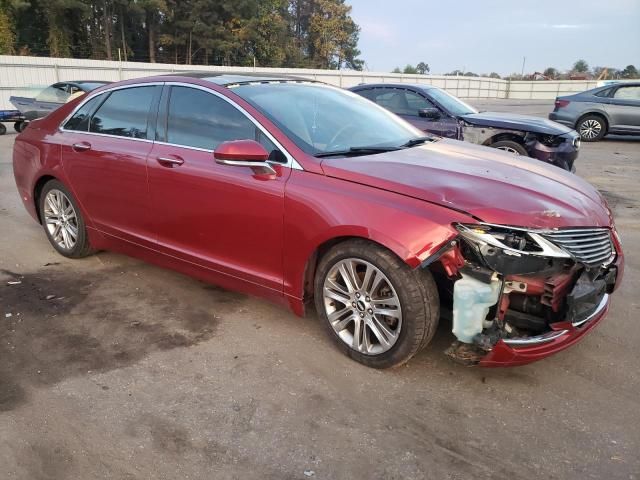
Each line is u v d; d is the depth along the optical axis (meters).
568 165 8.33
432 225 2.78
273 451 2.50
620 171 10.24
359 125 3.95
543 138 8.19
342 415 2.77
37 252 5.18
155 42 51.78
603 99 14.33
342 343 3.29
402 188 2.98
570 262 2.96
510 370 3.19
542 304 2.92
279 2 58.31
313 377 3.10
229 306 4.02
